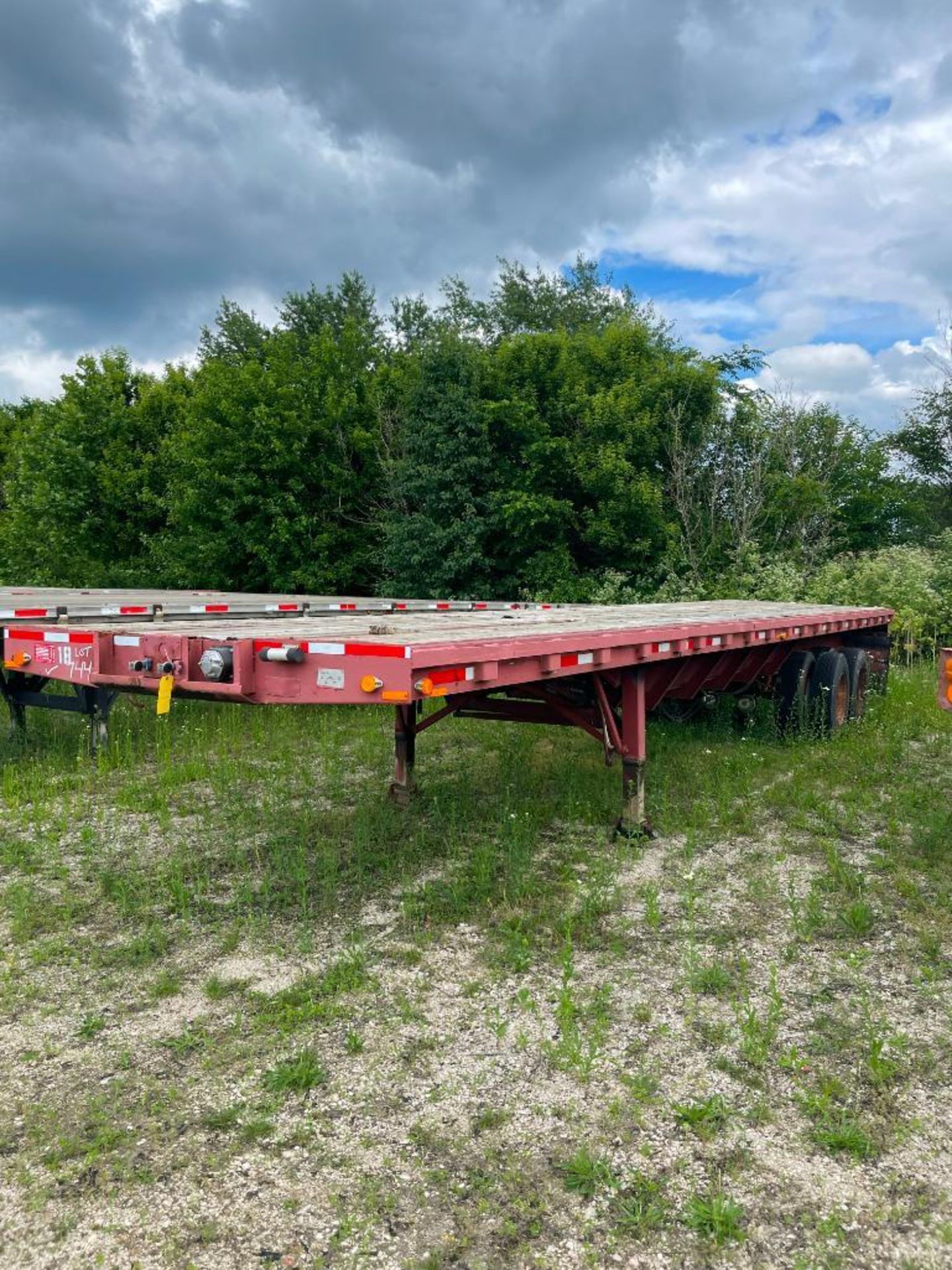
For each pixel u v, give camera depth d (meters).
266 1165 2.76
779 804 6.45
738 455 21.69
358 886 4.88
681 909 4.65
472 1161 2.78
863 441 27.31
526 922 4.44
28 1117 2.98
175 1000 3.74
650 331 23.14
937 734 9.09
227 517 21.77
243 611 9.34
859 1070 3.22
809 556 20.44
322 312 37.19
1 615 7.66
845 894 4.82
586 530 20.28
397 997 3.74
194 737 8.50
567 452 20.03
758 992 3.79
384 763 7.60
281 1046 3.39
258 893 4.82
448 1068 3.25
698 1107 3.01
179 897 4.66
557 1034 3.47
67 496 26.80
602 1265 2.40
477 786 6.84
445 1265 2.40
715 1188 2.66
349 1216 2.56
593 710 5.91
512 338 22.70
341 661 3.75
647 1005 3.67
